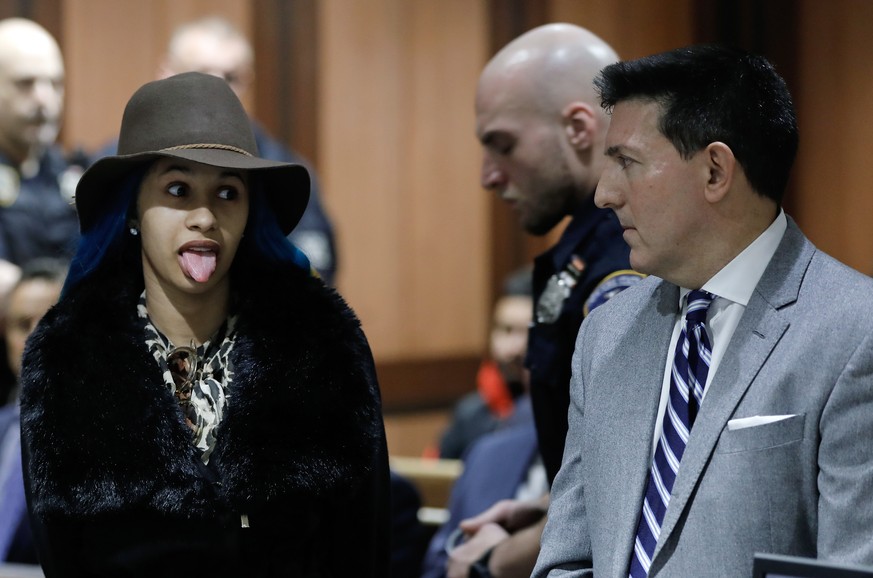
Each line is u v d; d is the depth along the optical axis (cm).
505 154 616
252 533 461
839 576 348
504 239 1622
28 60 1059
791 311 414
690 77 422
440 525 916
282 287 493
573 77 603
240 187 471
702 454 408
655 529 421
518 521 661
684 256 428
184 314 480
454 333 1595
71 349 464
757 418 402
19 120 1060
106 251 481
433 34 1555
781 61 1748
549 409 594
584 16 1623
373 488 489
